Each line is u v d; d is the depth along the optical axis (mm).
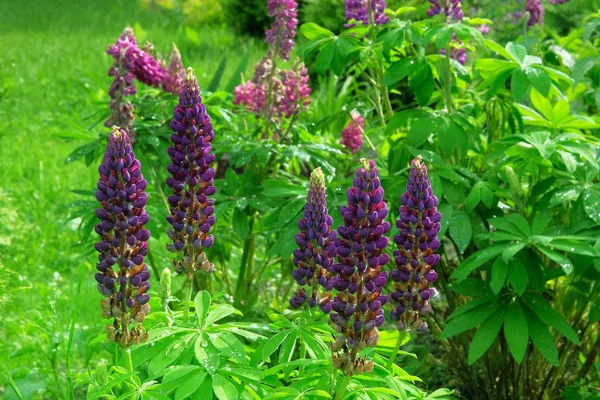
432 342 3000
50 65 7500
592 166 2404
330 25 5965
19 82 6883
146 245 1886
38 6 11164
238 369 1894
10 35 9031
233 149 2598
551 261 2561
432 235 1848
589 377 2688
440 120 2504
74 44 8625
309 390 1871
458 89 2900
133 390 1881
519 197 2402
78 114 6289
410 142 2498
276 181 2516
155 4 11461
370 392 1914
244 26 9180
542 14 3209
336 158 2949
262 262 3139
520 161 2449
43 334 2914
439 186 2395
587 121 2439
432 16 2568
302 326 1965
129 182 1854
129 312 1892
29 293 3459
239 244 2959
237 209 2623
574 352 2592
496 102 2682
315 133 2861
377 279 1834
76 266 3867
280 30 2672
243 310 2770
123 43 2621
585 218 2379
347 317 1836
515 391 2600
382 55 2635
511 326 2299
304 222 1892
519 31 3975
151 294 2096
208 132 1969
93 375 1974
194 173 1974
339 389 1859
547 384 2576
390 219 2572
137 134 2676
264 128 2785
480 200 2477
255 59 8203
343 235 1827
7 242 3266
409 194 1849
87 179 4906
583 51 3135
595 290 2434
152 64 2660
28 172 4977
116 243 1867
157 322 1993
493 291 2219
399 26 2572
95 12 11008
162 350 1929
